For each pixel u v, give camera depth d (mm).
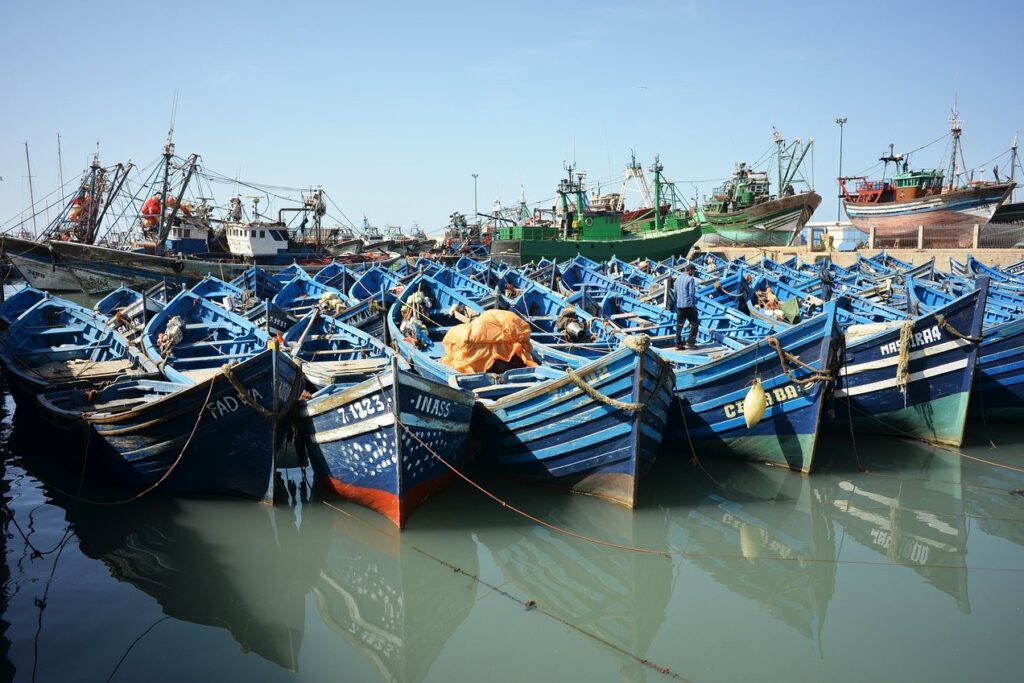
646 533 10875
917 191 53031
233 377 10406
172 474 11344
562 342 18422
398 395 9992
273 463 11109
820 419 12344
